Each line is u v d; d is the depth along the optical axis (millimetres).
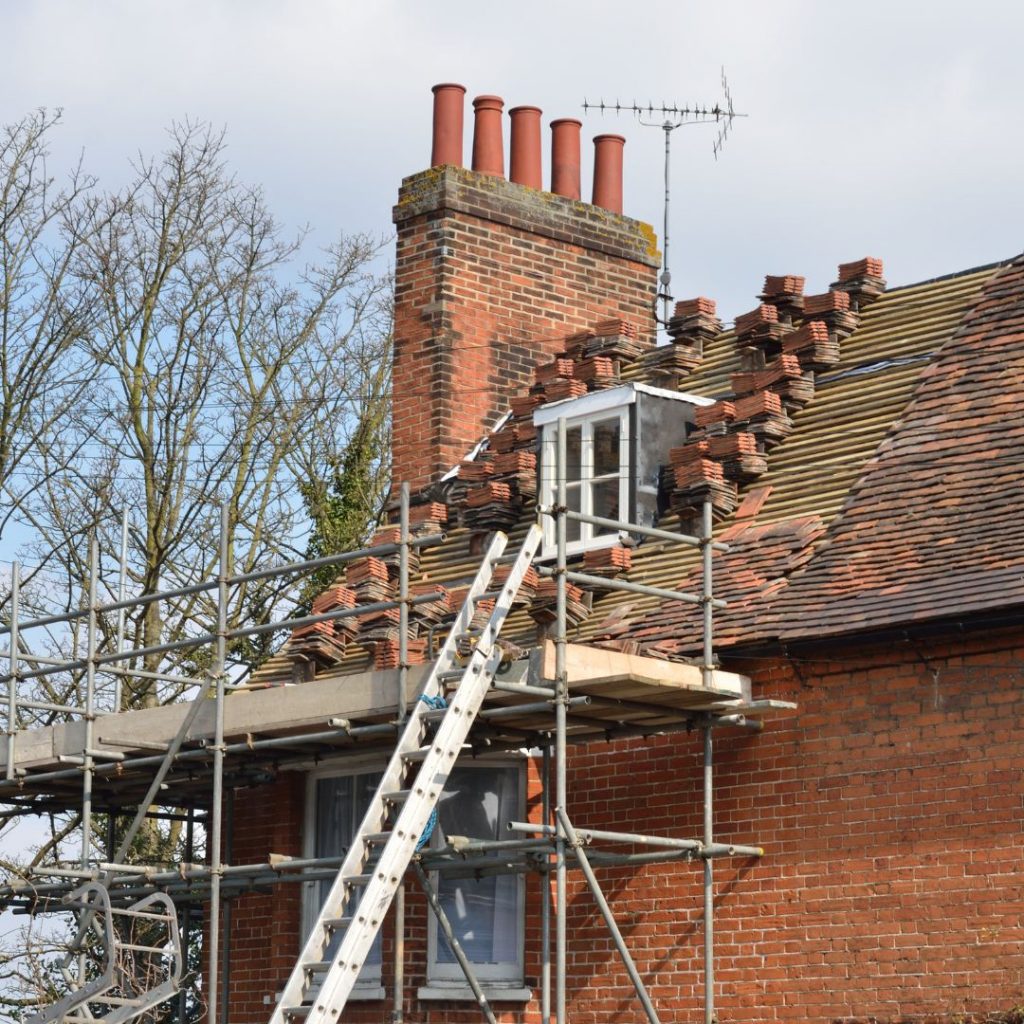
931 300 30359
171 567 49000
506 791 28344
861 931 23656
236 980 31281
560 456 24391
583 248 37250
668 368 32750
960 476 25875
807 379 29938
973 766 23109
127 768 29000
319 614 28625
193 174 48594
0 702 30578
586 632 27734
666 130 39375
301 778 30672
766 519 27953
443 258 35406
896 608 23797
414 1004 27922
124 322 47812
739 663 25438
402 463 35188
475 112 36938
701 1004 25031
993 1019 22219
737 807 25203
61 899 28125
